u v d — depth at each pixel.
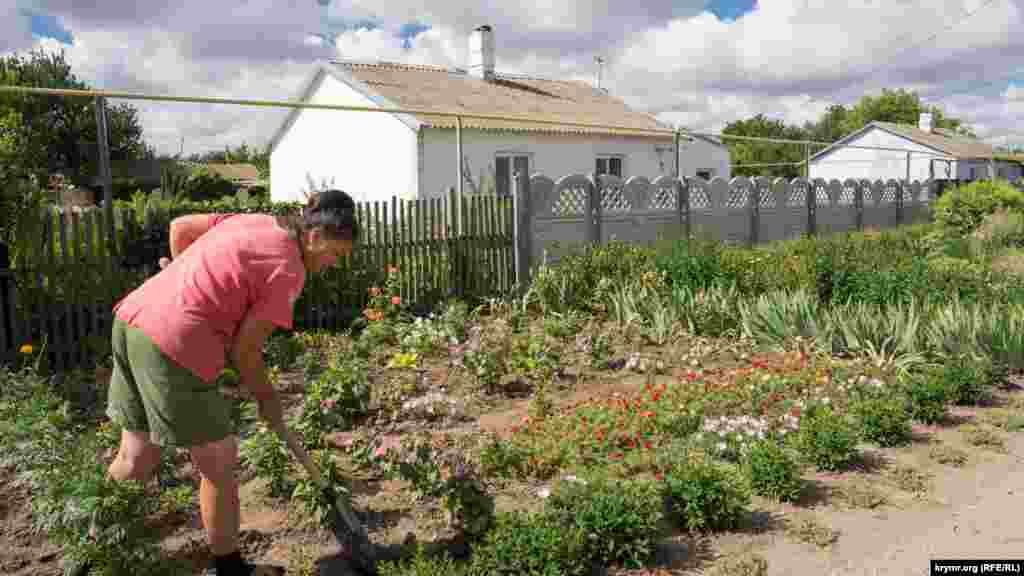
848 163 42.97
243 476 4.20
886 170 40.94
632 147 21.73
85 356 6.40
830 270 8.78
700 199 13.61
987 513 3.95
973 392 5.75
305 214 2.92
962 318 6.77
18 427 4.25
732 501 3.72
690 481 3.78
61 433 4.38
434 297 8.75
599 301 8.73
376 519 3.73
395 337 7.50
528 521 3.38
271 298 2.85
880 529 3.78
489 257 9.32
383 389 5.83
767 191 15.35
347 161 18.80
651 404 5.29
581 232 10.71
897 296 8.17
